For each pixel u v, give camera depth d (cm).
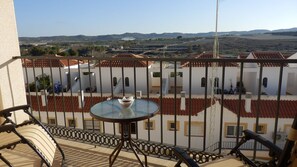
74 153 278
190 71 249
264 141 159
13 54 326
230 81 1558
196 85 1587
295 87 1611
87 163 256
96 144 297
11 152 194
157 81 1611
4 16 310
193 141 1016
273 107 1023
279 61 216
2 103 310
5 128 176
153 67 1594
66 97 1076
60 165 252
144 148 273
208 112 992
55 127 328
